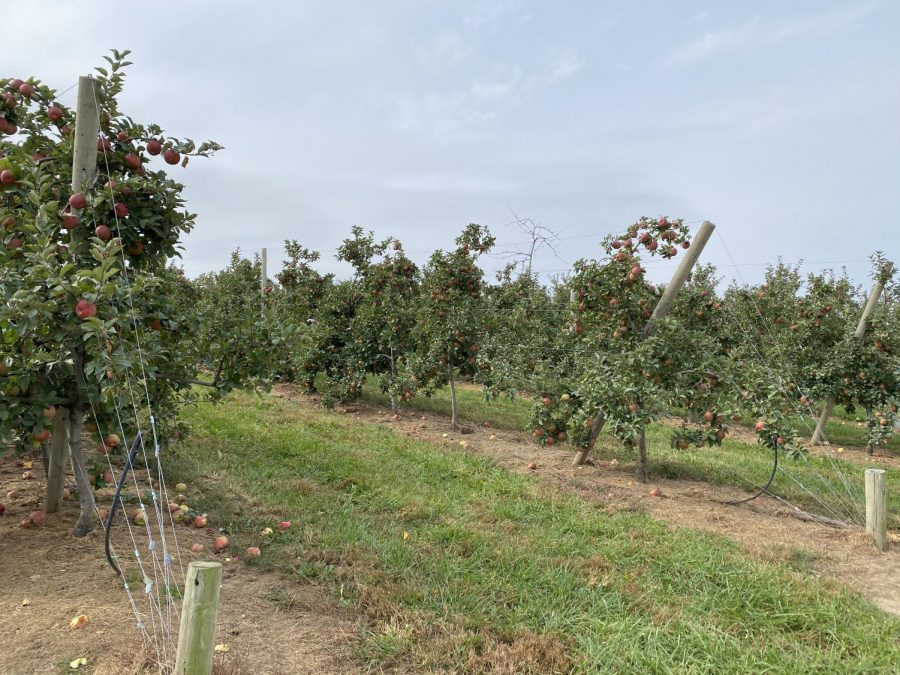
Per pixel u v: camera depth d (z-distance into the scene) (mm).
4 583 3570
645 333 7141
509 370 9344
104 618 3287
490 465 7512
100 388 3988
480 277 10586
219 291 14781
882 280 10211
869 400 10125
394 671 3139
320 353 11484
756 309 11820
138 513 4629
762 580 4406
